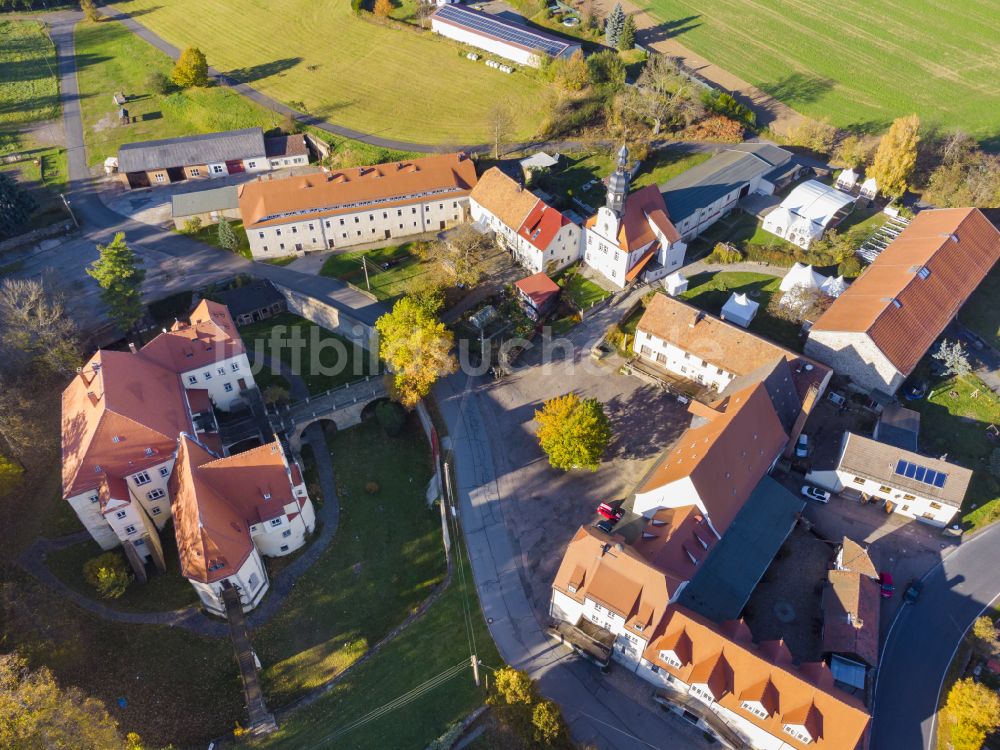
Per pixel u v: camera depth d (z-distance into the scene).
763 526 82.50
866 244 119.31
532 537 86.12
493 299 113.06
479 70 165.50
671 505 80.75
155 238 126.06
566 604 75.31
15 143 149.12
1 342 98.19
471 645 76.12
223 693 71.81
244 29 183.38
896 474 85.56
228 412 96.38
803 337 106.00
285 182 121.00
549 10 181.25
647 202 113.81
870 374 97.38
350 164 140.12
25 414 94.62
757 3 194.12
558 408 89.88
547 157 135.88
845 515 87.81
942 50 173.75
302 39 178.75
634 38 168.50
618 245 110.44
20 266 119.69
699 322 99.94
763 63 169.38
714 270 117.94
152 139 150.38
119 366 82.94
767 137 145.50
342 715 70.50
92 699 63.59
